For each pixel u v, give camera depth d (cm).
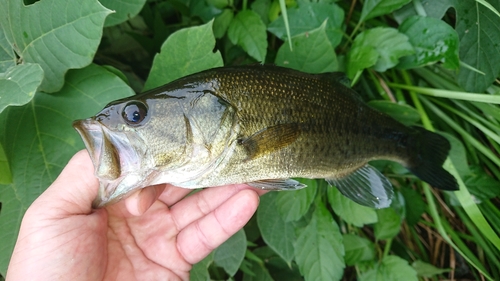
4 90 21
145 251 25
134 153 20
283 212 30
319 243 30
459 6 28
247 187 25
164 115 20
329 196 30
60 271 20
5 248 24
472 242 36
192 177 21
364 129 25
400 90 32
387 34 28
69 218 21
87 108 25
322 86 23
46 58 23
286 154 22
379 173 27
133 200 22
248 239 35
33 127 24
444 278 37
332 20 29
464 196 29
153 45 33
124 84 25
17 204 24
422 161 29
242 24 29
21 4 22
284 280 36
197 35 25
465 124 33
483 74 28
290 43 25
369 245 32
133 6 26
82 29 22
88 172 21
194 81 21
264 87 21
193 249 25
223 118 21
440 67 32
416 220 34
